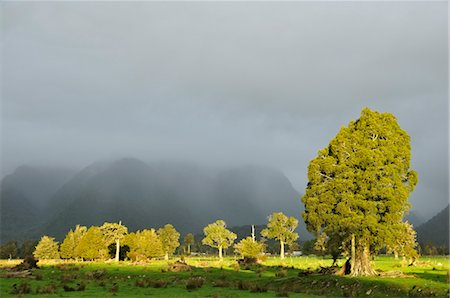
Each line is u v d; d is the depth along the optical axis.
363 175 45.47
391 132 48.59
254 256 94.81
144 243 122.12
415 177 47.91
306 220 50.78
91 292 40.31
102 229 119.25
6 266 84.94
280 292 39.53
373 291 38.72
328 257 126.62
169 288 45.28
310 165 50.75
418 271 54.28
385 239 44.56
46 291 39.97
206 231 132.12
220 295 37.50
